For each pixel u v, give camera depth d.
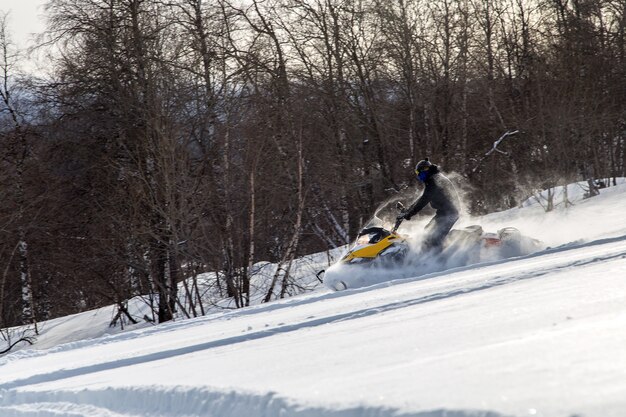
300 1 40.66
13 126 42.41
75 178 39.59
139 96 34.94
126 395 6.34
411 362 5.06
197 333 13.20
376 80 42.78
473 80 46.06
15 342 35.88
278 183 34.03
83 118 37.97
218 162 33.22
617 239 16.39
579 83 39.50
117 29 36.25
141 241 33.97
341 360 5.77
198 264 30.98
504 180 45.03
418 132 44.47
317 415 4.08
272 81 37.44
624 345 4.35
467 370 4.33
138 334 16.27
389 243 18.55
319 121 40.16
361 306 11.33
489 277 11.70
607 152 49.69
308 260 34.56
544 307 6.68
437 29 43.75
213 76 35.34
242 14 38.81
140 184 32.47
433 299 10.41
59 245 41.25
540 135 39.88
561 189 38.47
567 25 47.56
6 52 42.28
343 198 41.22
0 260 42.38
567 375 3.79
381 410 3.76
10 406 7.97
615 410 3.02
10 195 41.00
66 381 8.93
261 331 10.30
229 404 5.01
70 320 39.66
